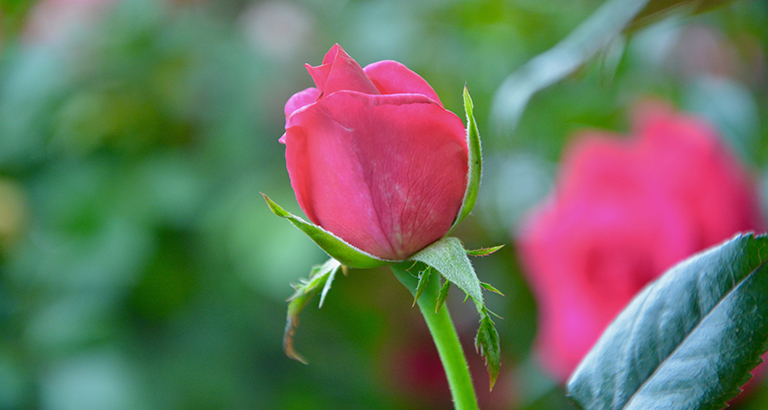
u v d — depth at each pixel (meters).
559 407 0.63
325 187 0.41
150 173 0.75
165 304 0.77
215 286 0.77
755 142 0.63
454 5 0.77
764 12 0.65
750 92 0.67
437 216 0.41
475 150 0.41
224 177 0.75
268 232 0.68
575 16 0.75
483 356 0.40
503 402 0.74
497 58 0.77
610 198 0.51
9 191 0.77
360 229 0.41
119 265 0.73
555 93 0.70
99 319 0.76
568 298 0.51
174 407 0.75
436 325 0.41
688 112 0.65
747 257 0.40
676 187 0.49
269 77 0.77
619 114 0.70
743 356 0.39
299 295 0.42
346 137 0.40
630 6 0.44
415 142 0.40
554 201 0.56
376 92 0.40
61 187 0.76
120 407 0.73
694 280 0.40
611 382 0.41
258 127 0.76
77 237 0.74
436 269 0.40
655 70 0.69
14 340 0.77
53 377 0.74
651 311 0.41
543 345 0.57
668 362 0.40
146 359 0.76
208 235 0.74
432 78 0.77
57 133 0.77
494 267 0.75
